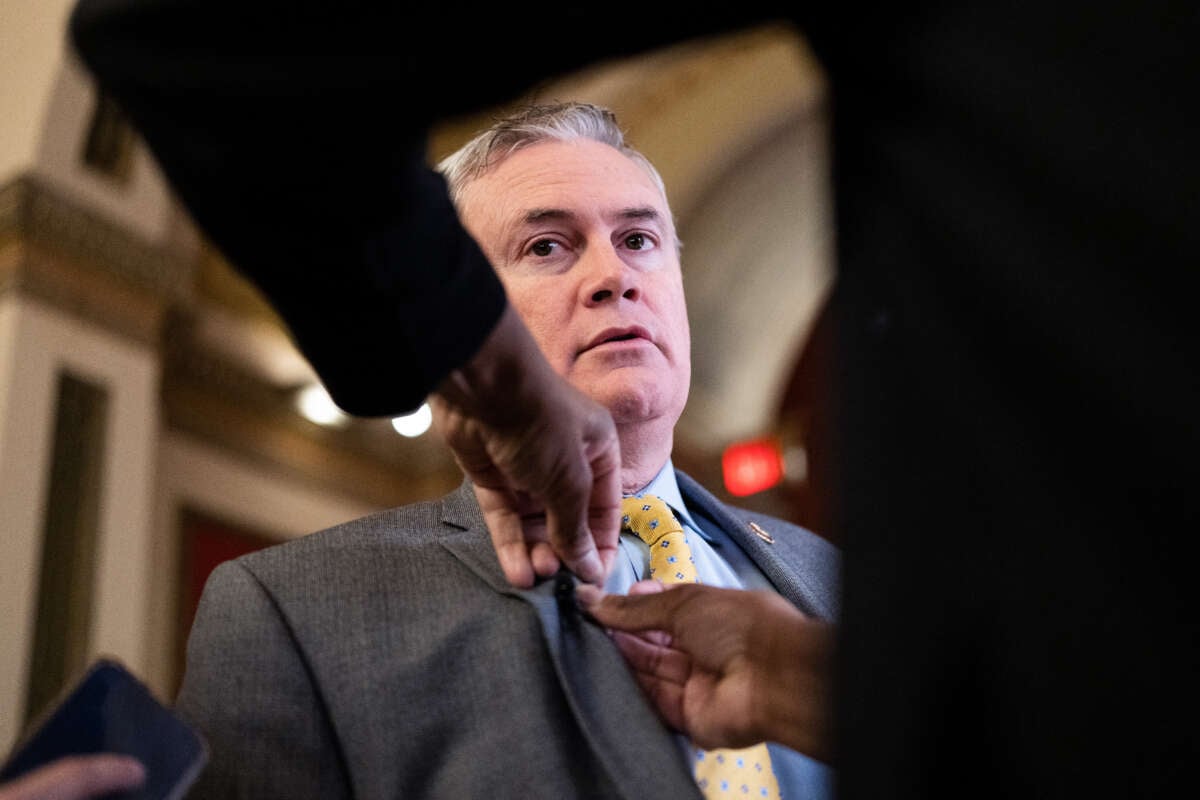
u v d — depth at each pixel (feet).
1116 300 1.31
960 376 1.40
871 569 1.41
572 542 2.60
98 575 13.57
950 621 1.35
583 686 2.55
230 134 1.63
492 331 2.07
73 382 14.25
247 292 18.19
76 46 1.70
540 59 1.57
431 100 1.60
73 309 14.58
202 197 1.75
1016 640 1.32
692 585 2.60
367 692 2.64
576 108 3.67
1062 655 1.29
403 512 3.27
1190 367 1.26
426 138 1.78
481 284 2.02
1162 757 1.23
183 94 1.61
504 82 1.60
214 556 16.81
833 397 1.52
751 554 3.39
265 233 1.77
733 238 23.73
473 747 2.52
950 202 1.44
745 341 24.18
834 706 1.43
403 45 1.54
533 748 2.45
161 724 2.19
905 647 1.36
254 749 2.61
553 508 2.52
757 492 21.77
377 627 2.76
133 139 15.47
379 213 1.77
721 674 2.50
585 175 3.40
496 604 2.77
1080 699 1.27
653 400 3.24
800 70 22.57
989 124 1.43
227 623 2.81
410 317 1.90
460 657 2.67
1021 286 1.37
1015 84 1.41
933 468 1.40
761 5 1.53
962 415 1.39
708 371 23.58
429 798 2.50
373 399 1.99
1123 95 1.34
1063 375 1.33
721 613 2.52
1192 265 1.27
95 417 14.34
